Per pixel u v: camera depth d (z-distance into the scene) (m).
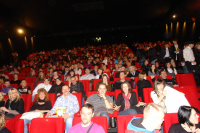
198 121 2.21
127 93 3.73
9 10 11.78
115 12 15.20
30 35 18.02
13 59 11.78
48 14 14.40
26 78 7.55
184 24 14.87
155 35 21.22
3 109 3.83
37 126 2.57
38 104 4.01
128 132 1.75
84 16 15.95
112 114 3.58
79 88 5.39
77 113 3.61
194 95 3.61
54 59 14.36
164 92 2.95
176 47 7.90
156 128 1.71
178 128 2.10
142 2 13.00
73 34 20.69
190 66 5.39
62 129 2.55
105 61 11.53
